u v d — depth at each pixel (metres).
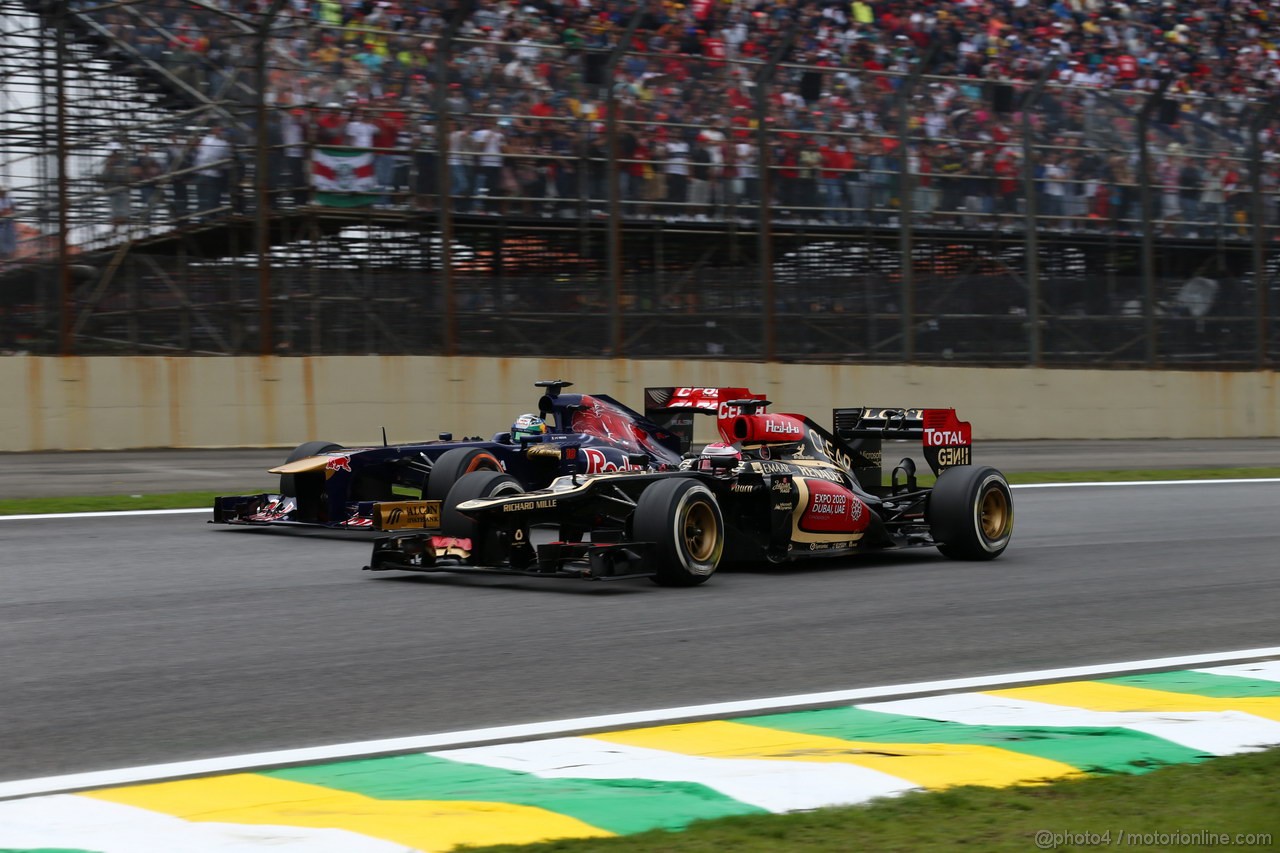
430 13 77.25
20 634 25.12
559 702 19.92
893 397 80.94
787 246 79.38
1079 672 22.36
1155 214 89.94
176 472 57.47
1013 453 76.44
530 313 73.19
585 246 74.56
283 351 68.06
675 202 76.69
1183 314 90.50
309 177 68.19
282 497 42.06
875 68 92.56
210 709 19.44
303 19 71.12
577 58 74.81
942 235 83.12
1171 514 50.75
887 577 33.38
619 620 26.78
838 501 34.56
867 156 81.19
